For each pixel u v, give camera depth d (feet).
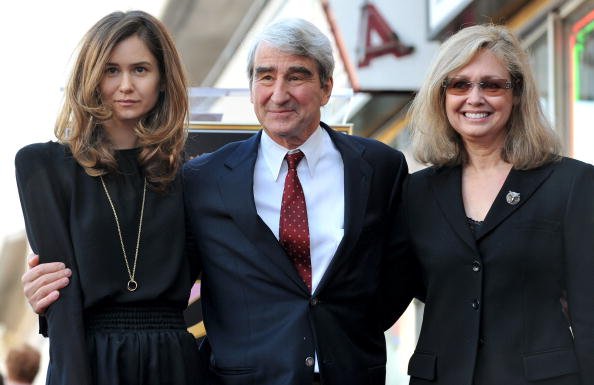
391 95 48.29
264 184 25.08
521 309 22.97
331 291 24.25
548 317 22.86
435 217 24.32
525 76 23.79
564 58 42.32
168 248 23.57
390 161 25.72
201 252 24.89
